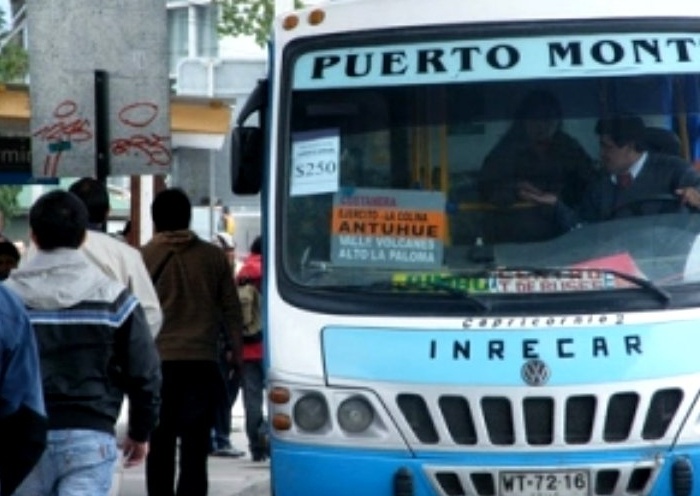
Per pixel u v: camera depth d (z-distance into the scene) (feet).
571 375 31.73
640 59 34.09
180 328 43.04
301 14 35.14
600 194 33.55
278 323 33.40
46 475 28.91
